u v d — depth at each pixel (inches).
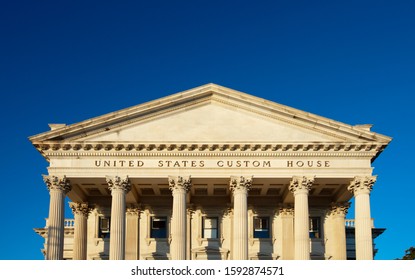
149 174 2253.9
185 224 2218.3
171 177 2244.1
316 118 2288.4
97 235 2571.4
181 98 2313.0
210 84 2324.1
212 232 2546.8
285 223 2534.5
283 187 2442.2
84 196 2539.4
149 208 2571.4
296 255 2196.1
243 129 2306.8
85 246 2527.1
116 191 2234.3
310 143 2262.6
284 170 2262.6
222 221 2546.8
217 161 2268.7
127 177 2247.8
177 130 2299.5
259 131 2305.6
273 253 2507.4
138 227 2546.8
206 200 2564.0
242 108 2327.8
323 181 2322.8
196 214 2554.1
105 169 2253.9
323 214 2583.7
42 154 2295.8
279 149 2273.6
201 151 2271.2
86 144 2255.2
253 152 2274.9
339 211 2551.7
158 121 2310.5
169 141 2258.9
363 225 2218.3
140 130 2295.8
